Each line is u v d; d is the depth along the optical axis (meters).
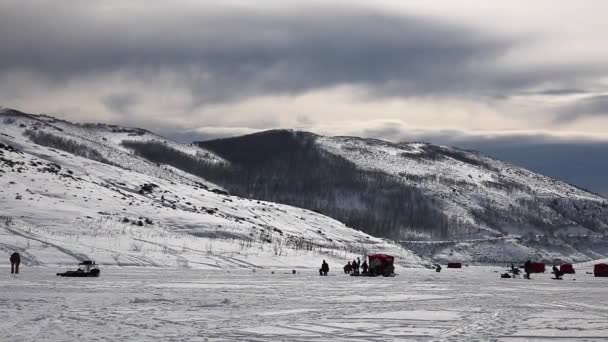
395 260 151.88
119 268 75.06
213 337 24.67
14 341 23.06
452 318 31.44
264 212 163.50
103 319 29.11
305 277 71.75
